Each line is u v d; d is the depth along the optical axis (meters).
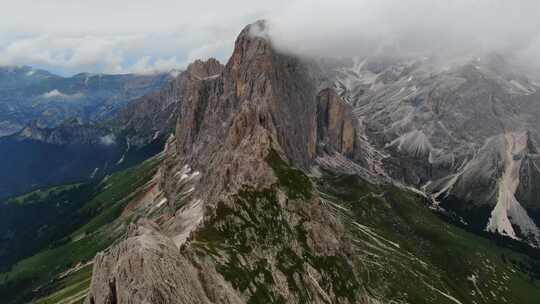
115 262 71.69
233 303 87.25
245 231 150.50
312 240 164.25
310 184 186.88
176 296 64.75
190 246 124.19
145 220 97.19
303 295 136.50
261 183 177.25
